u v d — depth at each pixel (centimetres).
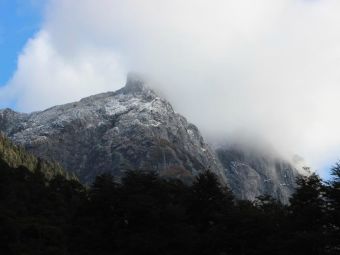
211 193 8812
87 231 7900
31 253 9375
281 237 7075
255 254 7112
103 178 8794
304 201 7369
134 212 7969
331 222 6900
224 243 7331
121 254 7512
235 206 8806
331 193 7000
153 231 7750
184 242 7569
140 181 9000
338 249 6662
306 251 6694
